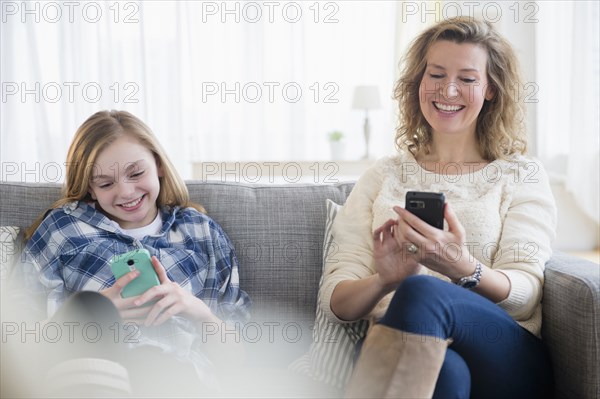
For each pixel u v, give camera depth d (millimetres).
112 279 1474
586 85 3668
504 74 1625
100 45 4039
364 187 1655
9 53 4000
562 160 3939
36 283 1473
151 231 1575
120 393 1033
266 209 1708
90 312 1083
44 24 4043
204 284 1555
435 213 1334
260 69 4270
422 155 1712
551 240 1525
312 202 1733
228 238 1652
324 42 4328
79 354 1066
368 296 1396
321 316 1525
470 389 1204
